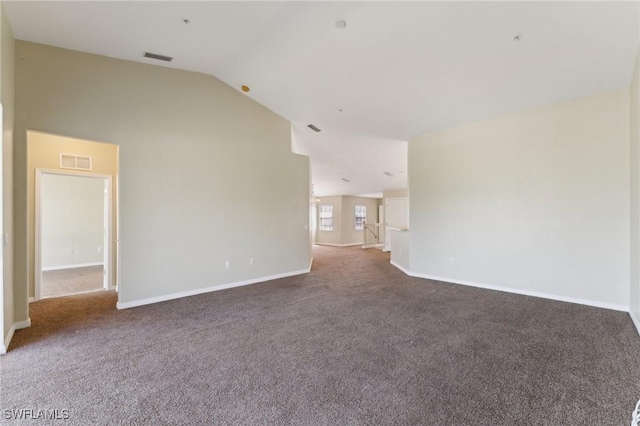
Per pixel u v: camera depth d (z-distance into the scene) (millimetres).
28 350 2656
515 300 4113
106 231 4867
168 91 4262
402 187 10000
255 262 5277
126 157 3896
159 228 4160
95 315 3580
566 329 3072
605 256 3725
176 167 4324
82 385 2107
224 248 4844
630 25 2688
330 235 12383
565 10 2635
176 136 4328
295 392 2010
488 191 4750
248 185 5176
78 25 3078
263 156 5402
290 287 4957
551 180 4121
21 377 2213
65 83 3479
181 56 3936
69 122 3490
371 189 10734
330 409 1830
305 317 3490
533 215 4285
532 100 4059
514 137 4465
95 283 5297
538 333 2975
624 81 3475
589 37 2877
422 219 5695
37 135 4285
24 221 3191
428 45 3314
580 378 2156
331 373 2248
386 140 6258
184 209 4398
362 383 2111
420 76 3904
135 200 3965
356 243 12586
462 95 4172
